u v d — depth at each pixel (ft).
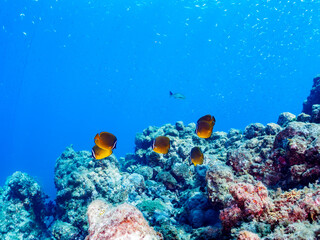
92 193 24.72
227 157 19.34
